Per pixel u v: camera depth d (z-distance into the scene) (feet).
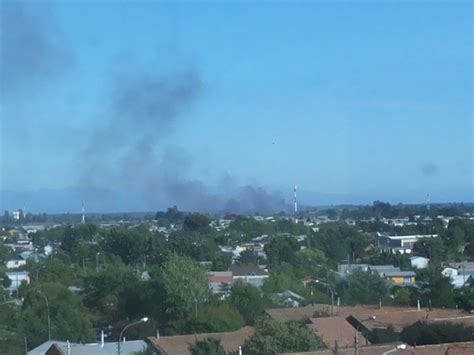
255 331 114.11
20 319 162.91
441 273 225.15
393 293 196.75
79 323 159.63
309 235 356.79
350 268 242.99
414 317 138.31
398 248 362.33
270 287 197.77
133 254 306.76
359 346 103.91
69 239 379.35
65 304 168.96
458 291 181.27
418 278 230.48
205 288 166.30
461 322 122.83
